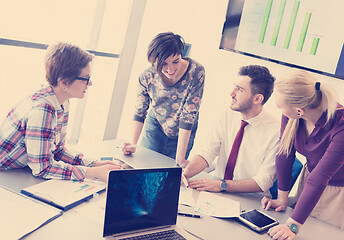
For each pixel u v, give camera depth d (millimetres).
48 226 1304
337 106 1771
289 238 1532
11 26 2260
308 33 3152
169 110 2426
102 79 3242
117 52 3301
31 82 2508
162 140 2637
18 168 1728
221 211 1690
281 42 3285
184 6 3723
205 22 3730
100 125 3436
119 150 2221
